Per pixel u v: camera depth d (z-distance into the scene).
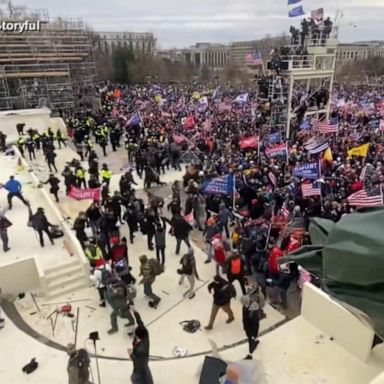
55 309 11.10
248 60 35.66
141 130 28.23
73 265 12.54
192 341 9.76
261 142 23.44
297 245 10.96
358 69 104.88
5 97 37.16
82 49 41.69
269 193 15.21
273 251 10.73
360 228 2.59
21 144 26.73
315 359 9.09
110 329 10.19
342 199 14.95
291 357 9.16
